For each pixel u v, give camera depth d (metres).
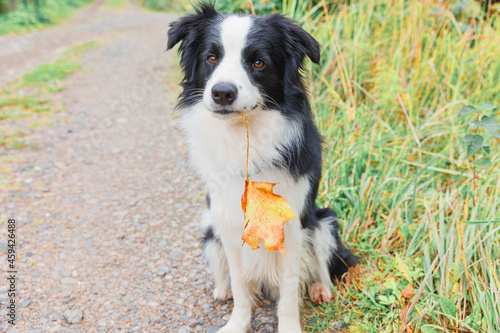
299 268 2.42
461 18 4.61
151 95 6.41
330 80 4.26
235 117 2.01
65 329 2.40
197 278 2.87
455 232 2.55
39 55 8.78
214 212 2.29
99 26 12.75
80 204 3.76
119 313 2.55
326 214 2.69
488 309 2.15
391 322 2.30
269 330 2.44
